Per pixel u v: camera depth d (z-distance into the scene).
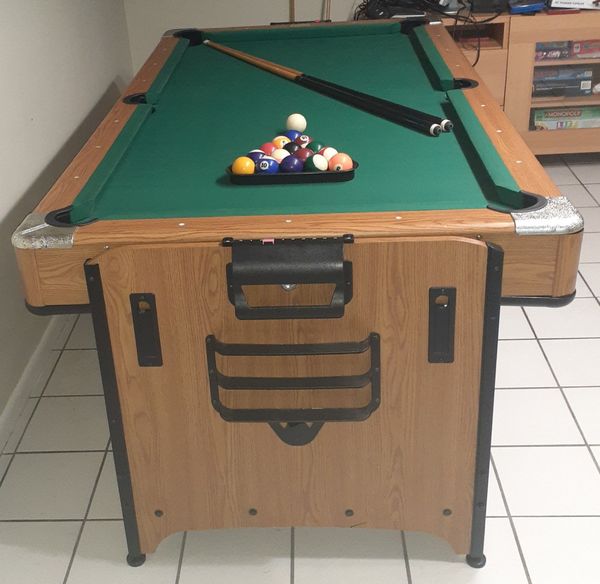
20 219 2.94
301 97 2.99
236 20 4.91
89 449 2.71
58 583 2.23
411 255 1.86
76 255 1.92
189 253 1.87
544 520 2.36
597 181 4.46
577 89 4.53
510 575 2.20
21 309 2.96
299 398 2.05
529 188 2.02
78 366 3.12
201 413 2.06
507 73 4.42
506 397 2.85
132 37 4.93
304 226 1.90
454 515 2.17
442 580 2.20
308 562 2.27
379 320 1.93
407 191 2.14
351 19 4.88
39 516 2.45
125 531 2.25
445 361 1.97
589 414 2.76
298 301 1.94
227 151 2.52
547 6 4.32
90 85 4.02
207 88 3.13
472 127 2.43
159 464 2.13
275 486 2.15
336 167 2.23
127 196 2.20
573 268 1.91
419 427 2.06
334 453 2.10
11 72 2.97
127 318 1.95
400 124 2.66
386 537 2.34
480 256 1.85
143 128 2.73
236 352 1.96
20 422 2.84
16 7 3.08
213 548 2.32
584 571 2.20
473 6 4.33
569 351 3.09
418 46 3.49
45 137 3.26
